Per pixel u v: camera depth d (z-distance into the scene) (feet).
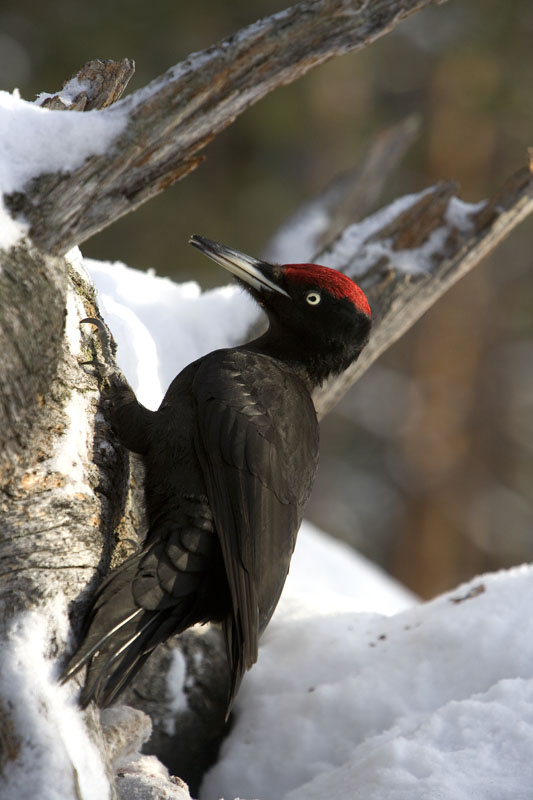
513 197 30.07
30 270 16.96
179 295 29.66
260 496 19.61
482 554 98.07
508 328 99.19
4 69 72.84
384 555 96.73
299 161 87.20
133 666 17.88
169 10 74.84
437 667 23.85
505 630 23.98
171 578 18.58
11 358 16.65
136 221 79.46
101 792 15.48
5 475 17.10
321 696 24.16
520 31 81.30
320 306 23.68
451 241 30.71
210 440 19.89
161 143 17.29
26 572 16.83
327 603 29.63
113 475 19.19
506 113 83.97
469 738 20.33
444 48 84.07
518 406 100.53
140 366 24.81
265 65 17.33
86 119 17.07
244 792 23.36
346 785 20.04
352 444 101.04
